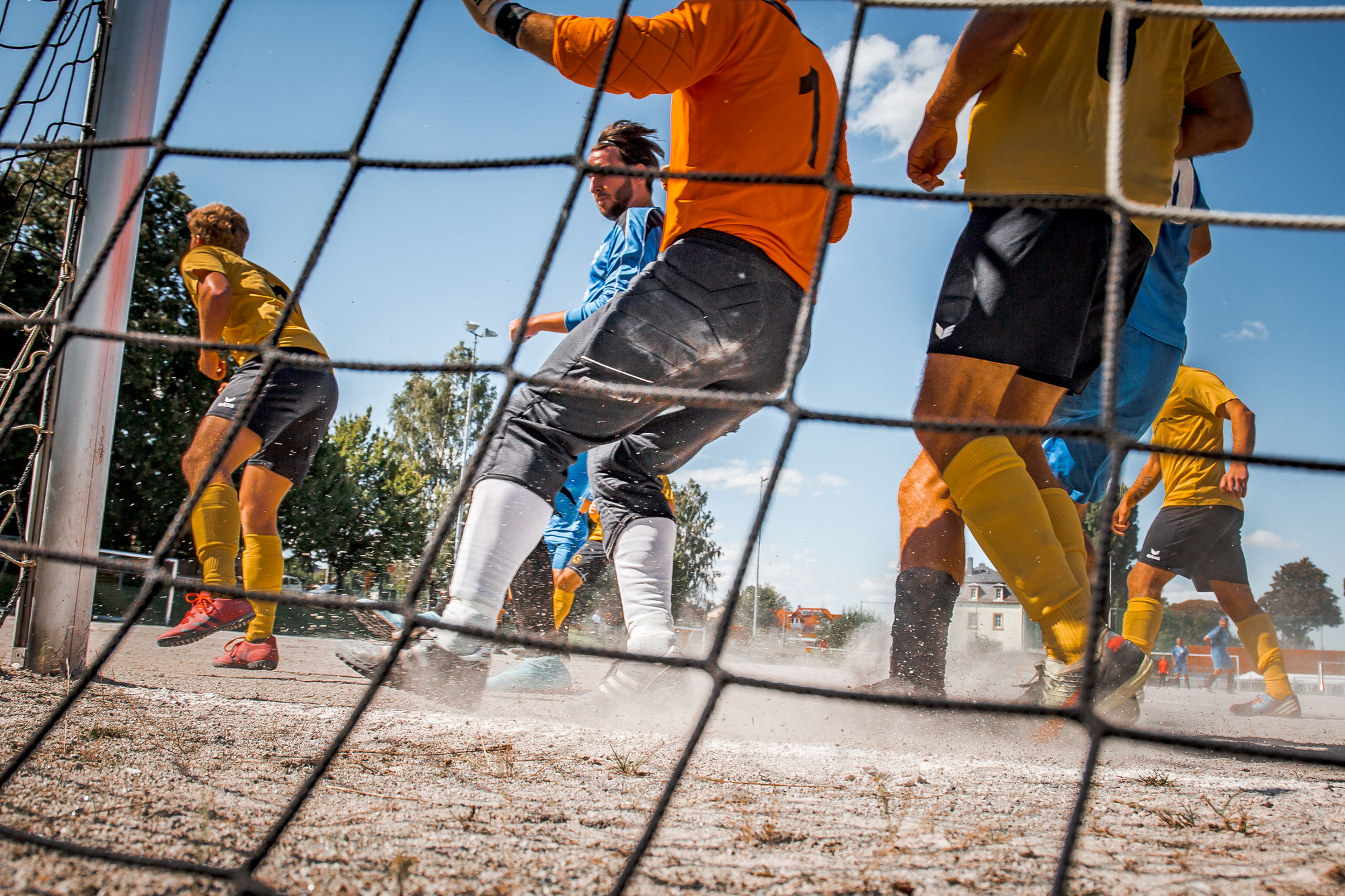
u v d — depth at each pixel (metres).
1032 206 1.14
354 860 1.07
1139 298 3.18
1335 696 12.31
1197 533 4.25
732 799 1.46
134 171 3.07
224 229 3.59
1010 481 2.15
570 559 4.51
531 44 2.25
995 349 2.11
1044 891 1.02
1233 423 4.13
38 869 0.98
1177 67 2.29
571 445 2.37
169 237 21.75
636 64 2.22
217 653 4.30
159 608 11.66
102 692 2.44
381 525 32.25
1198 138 2.58
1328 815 1.44
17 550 1.21
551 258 1.29
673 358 2.30
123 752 1.62
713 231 2.34
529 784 1.52
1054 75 2.16
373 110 1.43
